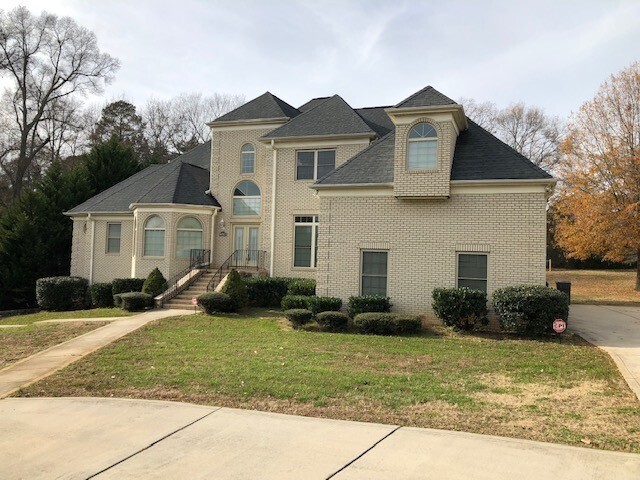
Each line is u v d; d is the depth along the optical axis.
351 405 7.57
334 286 16.44
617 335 13.73
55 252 27.48
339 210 16.48
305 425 6.75
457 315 13.82
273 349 11.64
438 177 15.06
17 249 26.27
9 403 8.02
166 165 27.67
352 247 16.30
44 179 30.16
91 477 5.28
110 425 6.89
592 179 27.50
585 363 10.20
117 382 9.12
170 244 22.42
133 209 23.36
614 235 26.19
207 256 23.39
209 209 23.56
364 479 5.09
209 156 28.45
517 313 13.05
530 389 8.39
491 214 14.91
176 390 8.54
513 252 14.66
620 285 32.78
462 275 15.23
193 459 5.70
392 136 17.75
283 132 22.31
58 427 6.84
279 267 22.11
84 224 25.50
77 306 23.38
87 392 8.59
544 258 14.40
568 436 6.20
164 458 5.74
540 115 51.34
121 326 15.26
